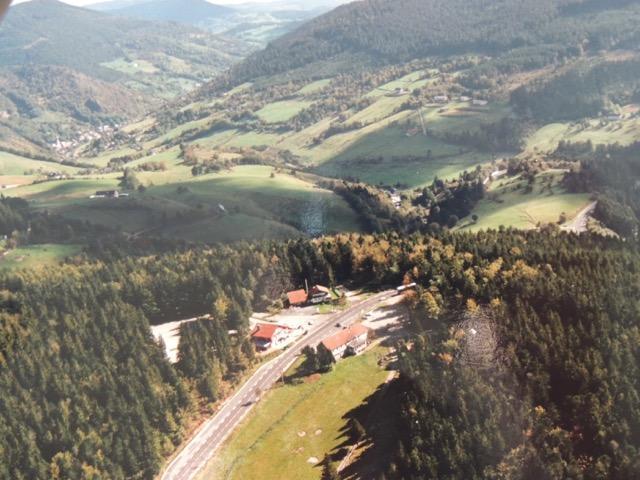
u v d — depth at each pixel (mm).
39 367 134875
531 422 103875
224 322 162375
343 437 121000
